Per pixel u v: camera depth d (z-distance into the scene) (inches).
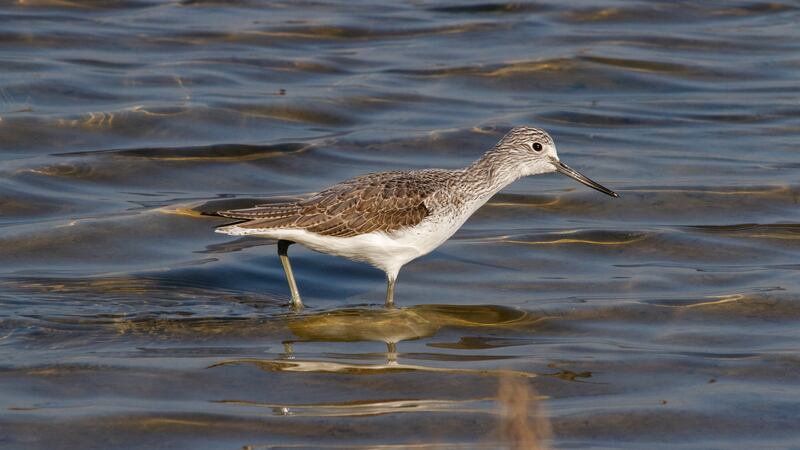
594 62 896.9
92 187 671.1
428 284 566.9
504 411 367.2
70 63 847.7
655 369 461.1
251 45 914.1
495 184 558.3
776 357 471.2
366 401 429.4
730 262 587.2
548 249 606.5
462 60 900.6
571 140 766.5
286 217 515.8
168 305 528.7
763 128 791.7
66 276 557.6
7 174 672.4
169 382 441.1
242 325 508.4
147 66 855.1
